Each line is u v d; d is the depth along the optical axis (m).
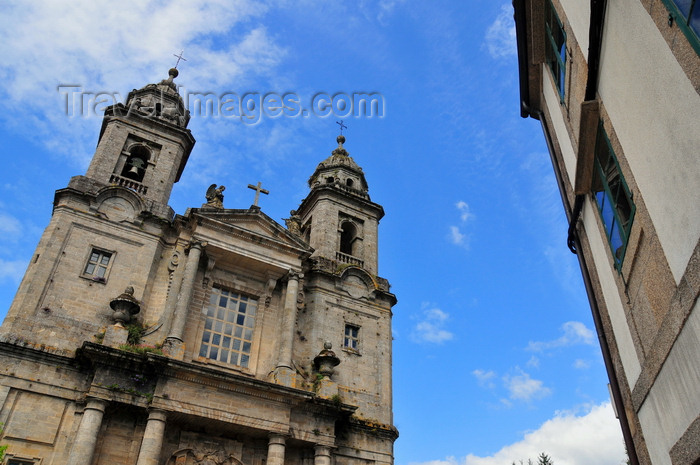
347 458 27.41
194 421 23.91
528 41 18.50
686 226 8.48
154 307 27.27
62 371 23.20
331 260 34.06
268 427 24.69
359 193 39.22
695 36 7.55
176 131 33.44
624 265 12.01
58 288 25.14
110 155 30.61
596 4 11.05
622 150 11.12
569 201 16.81
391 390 31.36
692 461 9.32
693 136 7.88
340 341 31.25
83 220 27.33
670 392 10.10
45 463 21.38
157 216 29.11
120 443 22.58
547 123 19.19
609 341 14.47
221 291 29.31
